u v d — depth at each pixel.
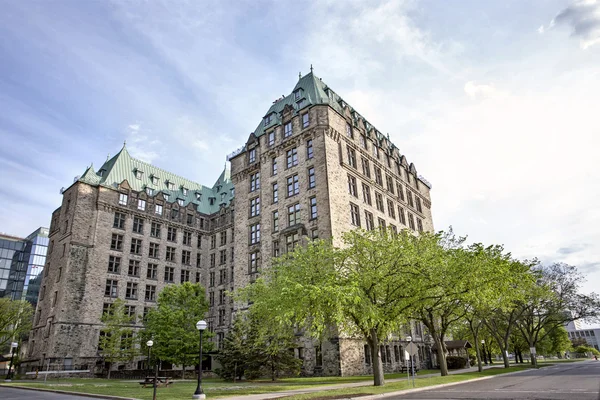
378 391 21.66
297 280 25.45
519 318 53.06
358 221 49.06
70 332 52.16
